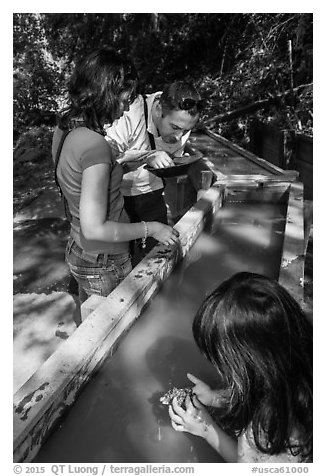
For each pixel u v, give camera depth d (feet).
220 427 5.06
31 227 16.03
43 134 24.35
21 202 18.45
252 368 4.16
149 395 5.49
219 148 15.10
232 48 25.25
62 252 14.32
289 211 9.30
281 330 4.15
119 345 6.06
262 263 8.38
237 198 10.83
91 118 6.19
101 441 4.96
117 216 6.80
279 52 22.79
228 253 8.71
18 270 13.44
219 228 9.69
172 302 7.19
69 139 6.17
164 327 6.64
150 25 25.63
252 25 24.09
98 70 6.04
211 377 5.75
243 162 13.39
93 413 5.20
